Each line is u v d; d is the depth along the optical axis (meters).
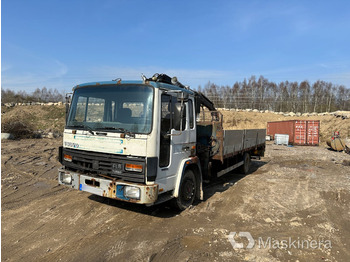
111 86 4.73
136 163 4.20
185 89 5.59
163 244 3.92
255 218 5.18
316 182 8.45
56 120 33.47
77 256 3.53
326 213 5.61
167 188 4.64
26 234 4.17
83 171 4.79
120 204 5.56
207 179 6.65
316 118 34.66
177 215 5.08
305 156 15.55
